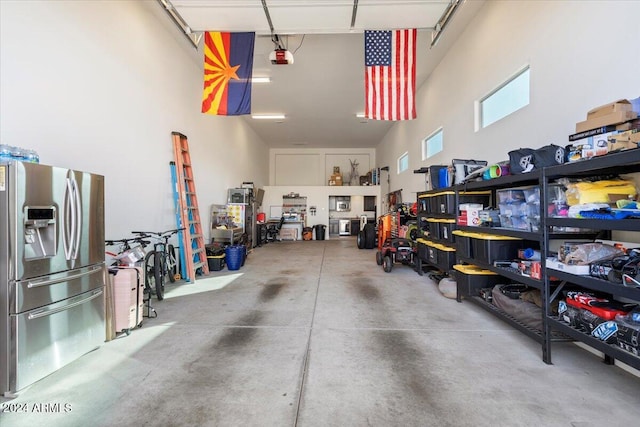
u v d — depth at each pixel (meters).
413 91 4.67
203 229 7.29
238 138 10.27
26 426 1.86
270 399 2.11
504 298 3.30
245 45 4.79
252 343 3.00
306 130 12.31
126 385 2.29
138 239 4.23
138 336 3.17
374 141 14.20
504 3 4.28
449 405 2.04
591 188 2.31
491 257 3.48
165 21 5.45
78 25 3.61
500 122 4.39
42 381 2.34
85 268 2.77
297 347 2.91
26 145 2.97
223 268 6.95
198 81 7.02
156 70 5.34
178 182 5.75
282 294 4.76
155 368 2.53
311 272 6.48
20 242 2.21
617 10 2.58
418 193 6.17
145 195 5.01
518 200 3.27
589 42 2.87
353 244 12.31
